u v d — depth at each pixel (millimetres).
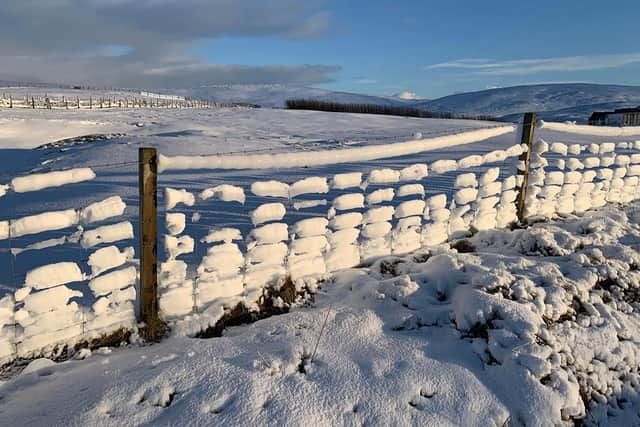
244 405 2697
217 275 4008
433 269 4480
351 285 4473
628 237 5762
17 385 2949
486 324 3605
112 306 3600
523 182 6461
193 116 32969
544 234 5352
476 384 3158
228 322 3912
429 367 3242
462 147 15953
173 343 3445
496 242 5711
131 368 3014
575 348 3598
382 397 2947
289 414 2688
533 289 3988
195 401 2697
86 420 2508
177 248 3875
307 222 4473
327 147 17203
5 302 3174
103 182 9398
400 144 5238
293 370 3072
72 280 3381
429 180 9156
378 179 5074
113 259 3564
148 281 3578
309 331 3570
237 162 4039
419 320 3826
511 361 3258
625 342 3883
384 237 5141
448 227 5680
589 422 3270
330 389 2941
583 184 7254
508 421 2992
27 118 31094
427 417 2881
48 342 3307
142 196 3453
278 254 4293
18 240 5391
